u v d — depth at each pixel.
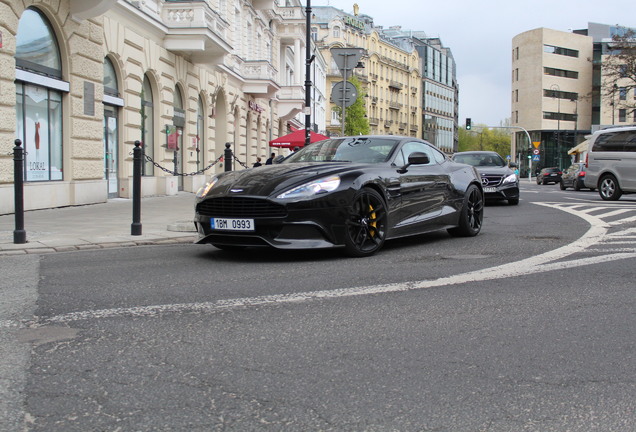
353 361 3.33
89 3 14.10
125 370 3.17
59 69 14.16
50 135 13.95
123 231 9.34
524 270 5.88
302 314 4.27
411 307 4.47
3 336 3.76
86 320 4.12
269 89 31.80
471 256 6.82
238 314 4.26
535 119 89.75
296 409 2.72
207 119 25.27
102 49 15.73
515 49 93.50
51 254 7.32
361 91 77.00
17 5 12.09
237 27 29.94
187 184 22.75
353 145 7.99
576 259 6.49
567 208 14.28
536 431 2.52
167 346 3.56
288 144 22.28
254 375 3.12
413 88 119.56
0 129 11.73
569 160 90.81
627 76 53.50
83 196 14.88
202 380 3.04
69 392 2.89
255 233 6.32
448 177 8.40
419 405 2.77
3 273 5.97
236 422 2.59
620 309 4.44
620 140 17.61
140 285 5.26
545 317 4.22
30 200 12.90
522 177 90.88
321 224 6.35
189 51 21.05
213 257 6.88
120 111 17.50
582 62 92.06
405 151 7.93
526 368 3.24
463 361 3.34
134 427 2.54
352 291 4.98
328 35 92.00
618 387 2.99
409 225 7.50
